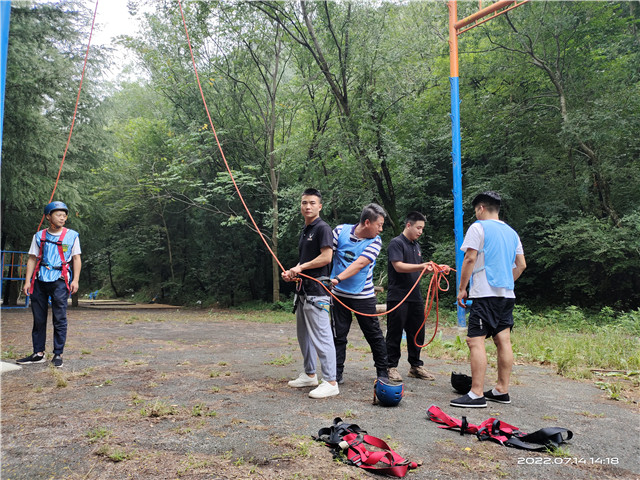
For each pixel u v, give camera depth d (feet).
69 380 14.07
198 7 50.55
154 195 64.18
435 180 55.62
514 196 46.93
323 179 48.67
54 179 45.70
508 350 12.36
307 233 13.34
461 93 49.47
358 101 44.42
